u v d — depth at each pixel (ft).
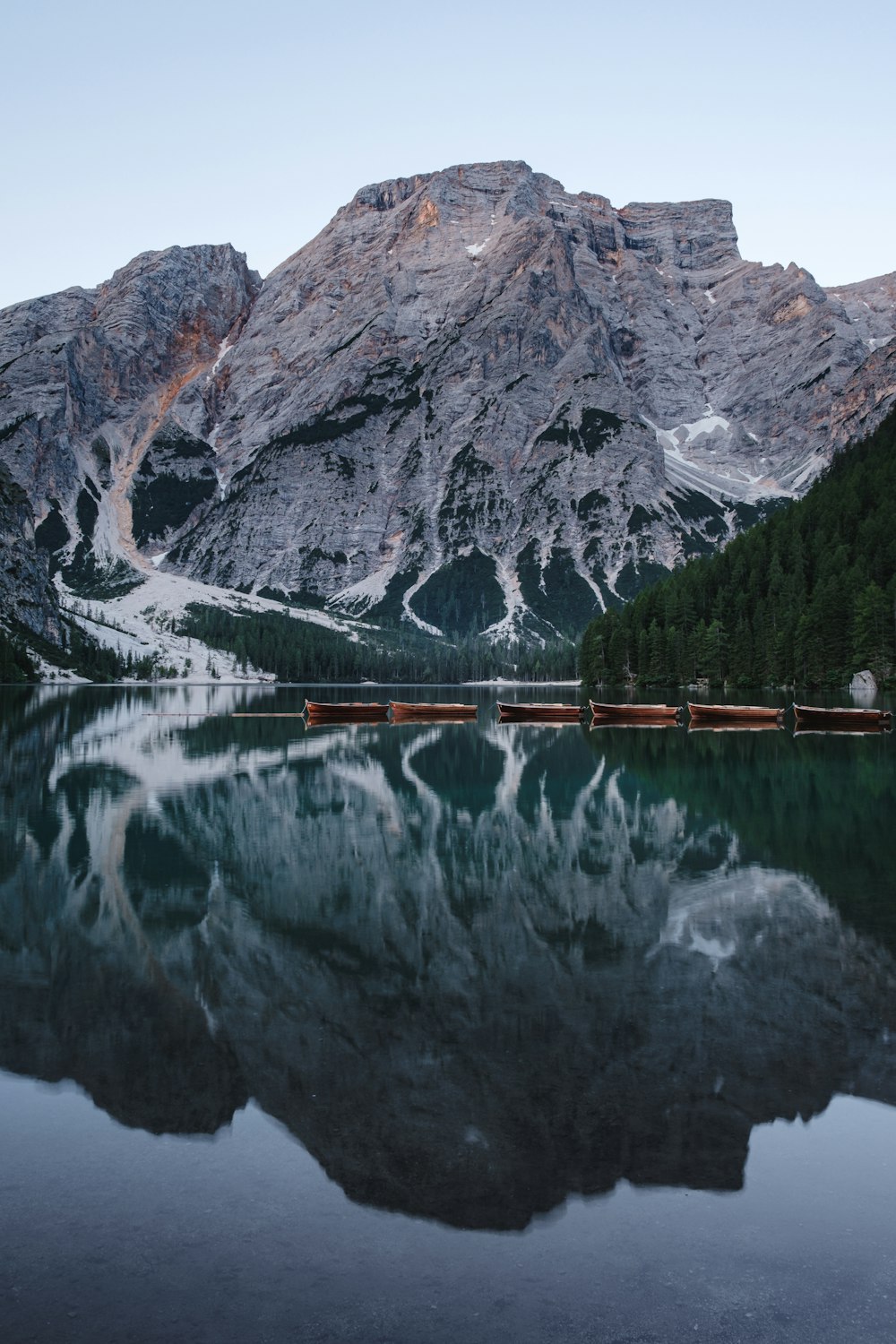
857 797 138.00
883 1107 39.96
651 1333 26.63
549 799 137.08
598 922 70.13
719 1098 40.78
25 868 89.61
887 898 77.10
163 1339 26.48
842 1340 26.37
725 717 350.23
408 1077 42.80
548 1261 29.94
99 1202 33.12
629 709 371.97
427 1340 26.25
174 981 56.59
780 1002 52.85
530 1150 36.60
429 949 63.26
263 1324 27.17
